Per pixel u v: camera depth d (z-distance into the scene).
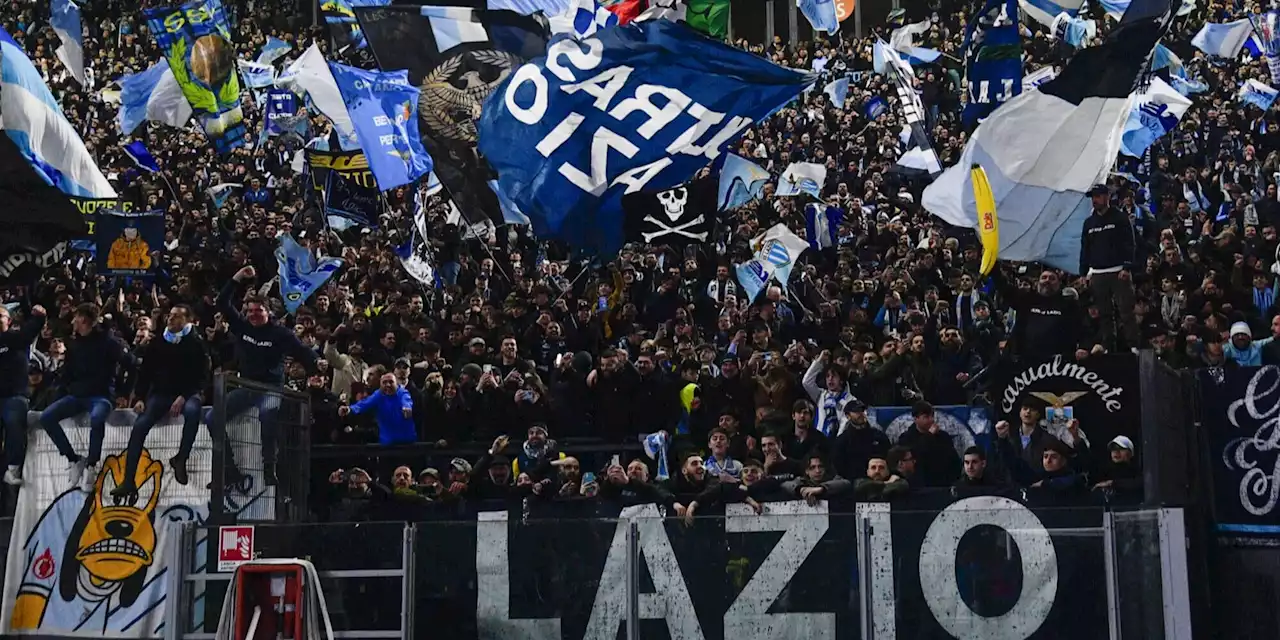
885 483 10.54
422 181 17.28
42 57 32.38
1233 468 10.25
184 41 19.86
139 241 15.49
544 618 10.09
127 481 11.32
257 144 26.81
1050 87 13.17
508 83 12.24
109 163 24.94
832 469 10.95
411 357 14.02
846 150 24.78
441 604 10.18
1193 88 24.56
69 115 27.92
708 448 12.41
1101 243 12.59
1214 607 10.20
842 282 15.99
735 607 9.95
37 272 15.85
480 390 12.64
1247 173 21.16
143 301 16.56
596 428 12.70
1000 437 10.96
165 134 27.41
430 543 10.23
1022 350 11.91
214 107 19.98
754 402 12.53
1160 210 19.34
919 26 32.41
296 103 24.64
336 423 12.74
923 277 15.93
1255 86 23.03
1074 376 11.24
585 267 17.20
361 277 18.22
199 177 24.16
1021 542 9.72
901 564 9.82
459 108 12.58
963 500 10.02
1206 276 15.11
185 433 11.25
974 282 14.55
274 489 11.10
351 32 17.95
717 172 12.73
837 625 9.87
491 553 10.18
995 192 13.23
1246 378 10.29
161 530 11.31
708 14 16.66
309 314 14.64
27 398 11.77
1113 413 11.15
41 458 11.61
